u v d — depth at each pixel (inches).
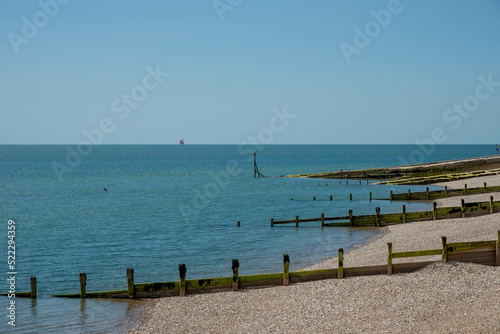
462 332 622.5
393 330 645.9
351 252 1323.8
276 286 876.6
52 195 3380.9
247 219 2138.3
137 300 863.1
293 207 2519.7
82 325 753.6
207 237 1696.6
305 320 706.8
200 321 740.0
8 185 4222.4
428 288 796.6
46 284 1130.7
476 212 1648.6
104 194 3427.7
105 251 1494.8
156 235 1765.5
